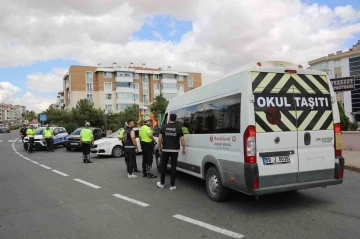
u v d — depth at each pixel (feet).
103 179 28.58
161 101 168.04
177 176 29.19
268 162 16.14
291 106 16.90
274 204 18.33
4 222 16.31
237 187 16.92
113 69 244.83
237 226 14.69
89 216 17.01
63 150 65.98
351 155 36.24
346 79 40.04
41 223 16.02
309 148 17.24
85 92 242.99
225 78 18.48
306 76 17.65
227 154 17.80
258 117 16.08
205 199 20.12
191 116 23.39
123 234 14.12
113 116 175.94
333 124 18.04
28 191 23.89
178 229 14.53
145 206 18.76
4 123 465.47
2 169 37.01
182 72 274.98
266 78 16.61
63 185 26.03
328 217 15.66
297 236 13.21
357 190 21.48
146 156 29.12
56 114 172.55
